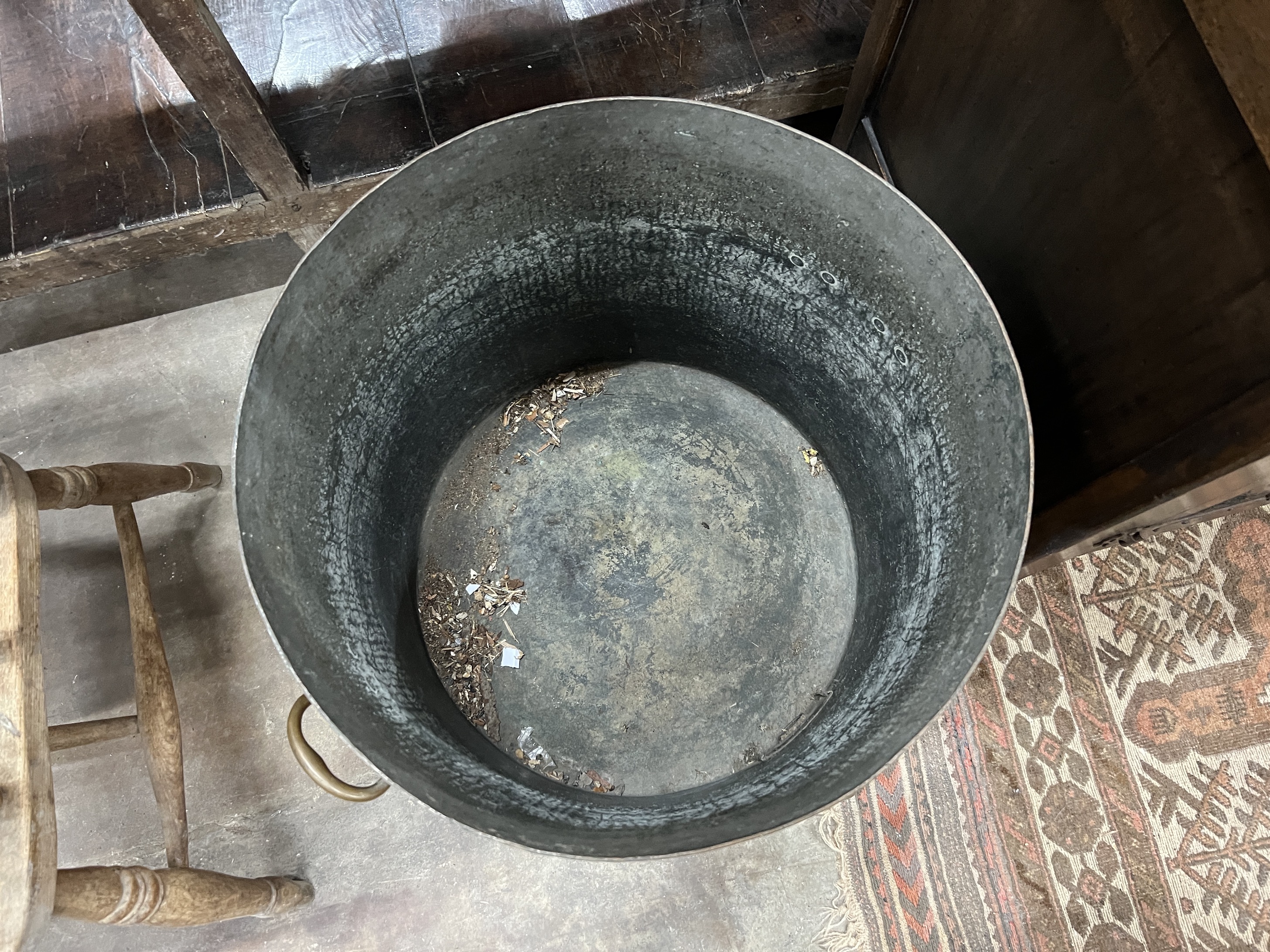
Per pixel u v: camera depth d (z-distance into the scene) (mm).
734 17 1278
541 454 1356
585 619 1264
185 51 887
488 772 976
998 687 1307
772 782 937
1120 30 757
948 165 1136
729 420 1379
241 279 1495
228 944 1206
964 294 862
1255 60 600
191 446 1434
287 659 795
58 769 1264
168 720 1058
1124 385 899
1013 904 1217
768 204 986
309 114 1219
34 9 1249
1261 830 1252
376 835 1246
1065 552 1102
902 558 1091
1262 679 1312
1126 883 1229
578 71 1250
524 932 1211
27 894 762
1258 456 729
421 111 1220
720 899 1215
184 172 1189
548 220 1047
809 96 1336
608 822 897
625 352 1397
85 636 1334
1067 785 1265
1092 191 866
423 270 1009
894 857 1229
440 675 1215
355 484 1076
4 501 889
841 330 1087
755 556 1293
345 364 992
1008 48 924
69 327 1478
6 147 1214
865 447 1191
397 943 1208
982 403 884
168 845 1022
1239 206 685
